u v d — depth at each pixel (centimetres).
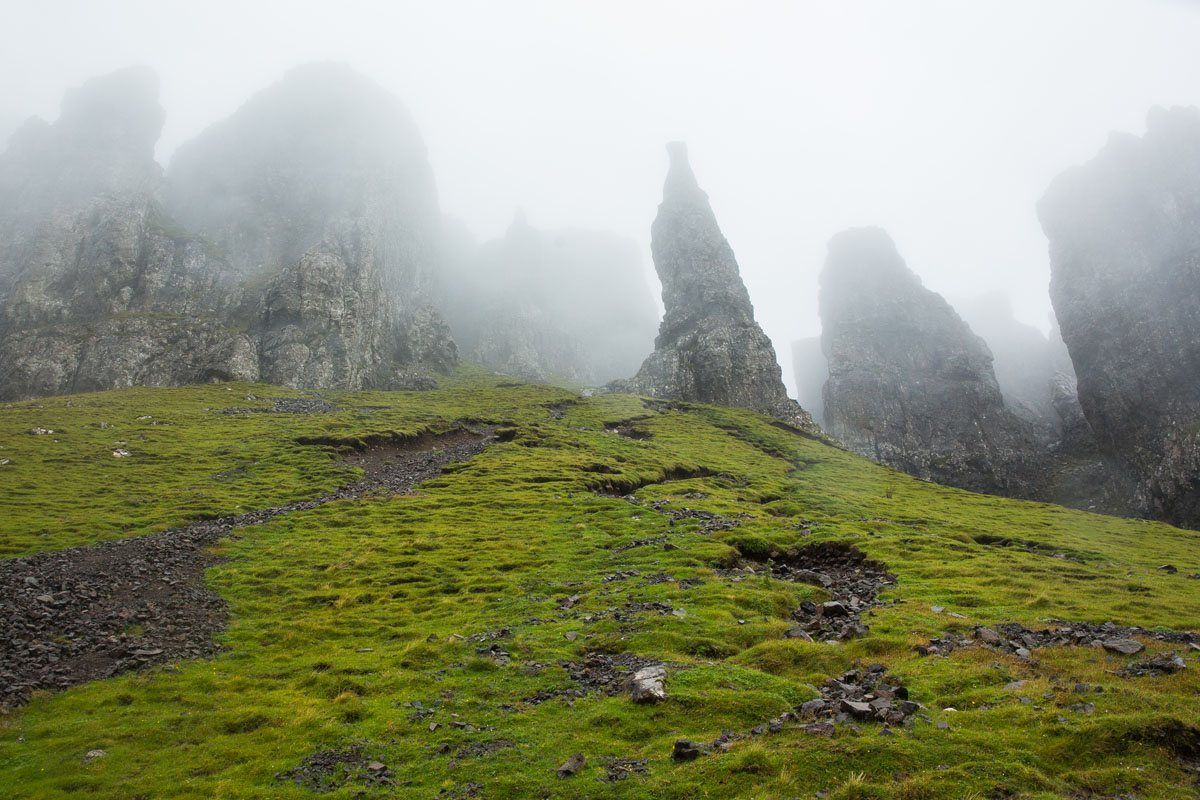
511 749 1720
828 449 14475
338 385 17712
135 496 6331
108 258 19050
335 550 4647
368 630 3036
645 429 13725
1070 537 6569
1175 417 16975
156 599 3472
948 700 1816
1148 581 3838
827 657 2278
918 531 5825
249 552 4619
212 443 9269
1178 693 1764
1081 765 1412
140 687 2309
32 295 17875
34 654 2564
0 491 6178
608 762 1596
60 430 9206
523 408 15375
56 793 1588
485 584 3769
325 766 1706
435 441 11200
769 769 1448
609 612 3031
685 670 2120
